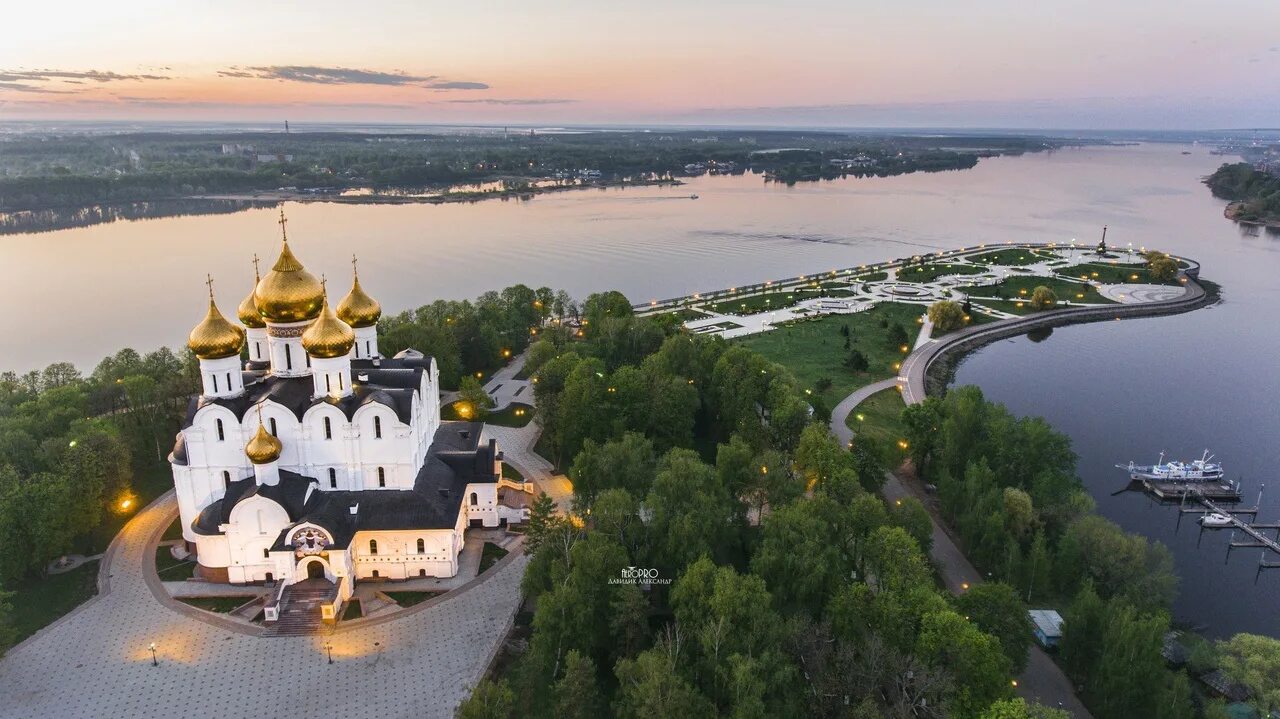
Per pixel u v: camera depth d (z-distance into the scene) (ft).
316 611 301.22
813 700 238.89
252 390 343.26
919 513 314.76
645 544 302.66
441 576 327.47
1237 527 416.05
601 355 563.07
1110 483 464.24
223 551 316.81
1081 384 624.18
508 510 368.48
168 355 514.27
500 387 567.59
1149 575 312.09
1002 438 393.70
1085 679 277.03
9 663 274.36
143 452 435.12
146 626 295.07
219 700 260.01
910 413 434.71
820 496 307.58
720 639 235.61
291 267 338.75
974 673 230.27
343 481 332.80
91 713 253.44
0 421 377.50
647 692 220.64
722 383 475.72
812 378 594.24
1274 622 338.13
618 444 358.02
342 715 254.27
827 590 271.69
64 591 314.55
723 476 356.18
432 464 360.69
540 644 258.16
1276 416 558.97
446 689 265.75
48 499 316.40
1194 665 274.98
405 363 388.78
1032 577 315.99
